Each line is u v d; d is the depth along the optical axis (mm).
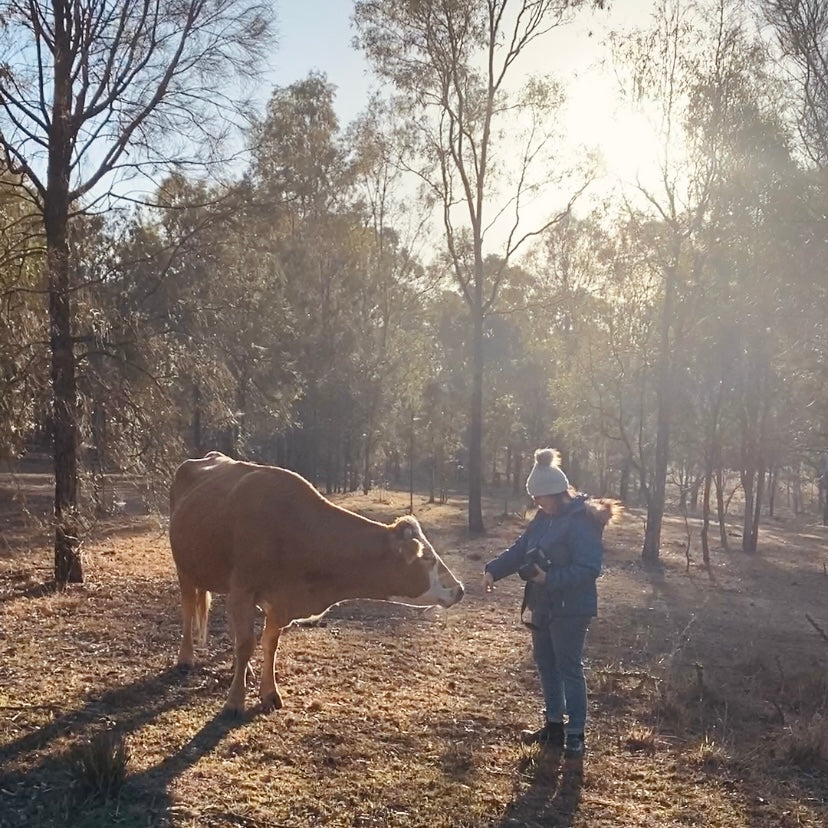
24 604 10000
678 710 7004
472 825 4863
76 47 11539
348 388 37094
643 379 21922
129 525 18953
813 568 20953
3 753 5449
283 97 30969
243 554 6555
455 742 6184
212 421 13352
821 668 8992
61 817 4645
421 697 7234
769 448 23547
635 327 21422
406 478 60062
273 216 12477
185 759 5527
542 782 5539
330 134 31281
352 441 40156
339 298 37094
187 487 7969
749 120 17078
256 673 7594
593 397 26906
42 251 11406
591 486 50094
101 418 12281
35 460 35219
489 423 43219
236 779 5277
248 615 6543
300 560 6488
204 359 12531
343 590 6637
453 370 46188
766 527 37656
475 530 23344
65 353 11562
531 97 22406
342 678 7641
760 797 5477
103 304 11984
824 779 5840
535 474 6230
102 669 7449
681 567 19375
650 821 5082
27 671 7227
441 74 22766
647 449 30312
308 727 6262
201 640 7707
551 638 6145
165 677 7328
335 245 35719
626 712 7125
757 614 13180
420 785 5363
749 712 7234
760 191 16422
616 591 14867
